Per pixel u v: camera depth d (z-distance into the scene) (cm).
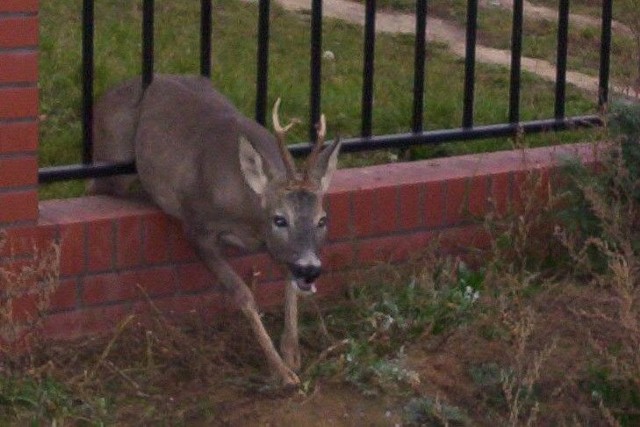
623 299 824
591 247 978
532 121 1071
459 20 1593
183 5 1404
